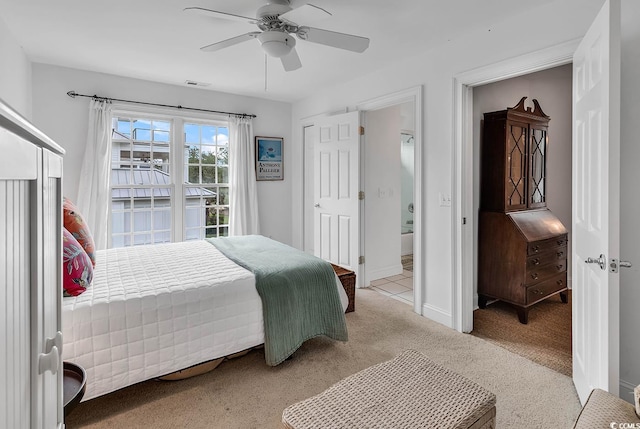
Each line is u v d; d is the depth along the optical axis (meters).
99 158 3.72
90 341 1.77
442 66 2.99
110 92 3.84
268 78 3.95
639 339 1.89
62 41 2.93
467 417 1.25
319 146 4.46
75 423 1.79
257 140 4.91
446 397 1.35
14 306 0.58
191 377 2.21
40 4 2.33
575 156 2.05
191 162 4.52
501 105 3.61
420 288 3.27
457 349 2.62
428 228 3.19
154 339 1.93
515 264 3.17
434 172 3.10
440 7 2.34
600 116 1.61
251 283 2.27
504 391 2.09
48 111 3.54
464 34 2.76
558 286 3.44
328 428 1.19
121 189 4.06
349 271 3.42
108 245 3.87
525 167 3.45
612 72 1.48
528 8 2.35
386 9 2.36
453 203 2.94
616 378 1.50
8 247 0.55
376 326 3.02
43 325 0.78
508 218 3.22
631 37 1.86
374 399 1.34
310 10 2.35
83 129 3.72
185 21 2.56
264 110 4.96
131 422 1.81
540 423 1.81
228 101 4.64
